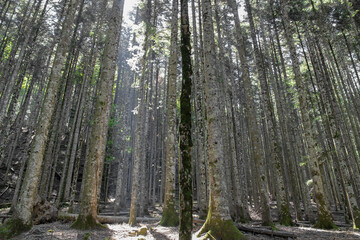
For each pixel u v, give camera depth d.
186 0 4.98
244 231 7.82
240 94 22.81
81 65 20.41
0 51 18.70
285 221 10.30
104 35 18.22
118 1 9.79
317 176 9.78
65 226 7.72
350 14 13.85
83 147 26.27
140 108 10.22
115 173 28.28
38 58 19.33
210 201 6.71
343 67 17.89
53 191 20.12
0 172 20.06
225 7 19.09
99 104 8.29
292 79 15.36
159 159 31.55
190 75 4.34
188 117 4.03
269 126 11.70
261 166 9.98
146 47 11.22
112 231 7.30
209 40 7.79
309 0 14.45
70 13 8.46
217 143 6.91
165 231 7.76
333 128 10.86
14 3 18.00
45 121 7.16
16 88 17.44
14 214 6.27
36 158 6.82
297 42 19.25
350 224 10.80
